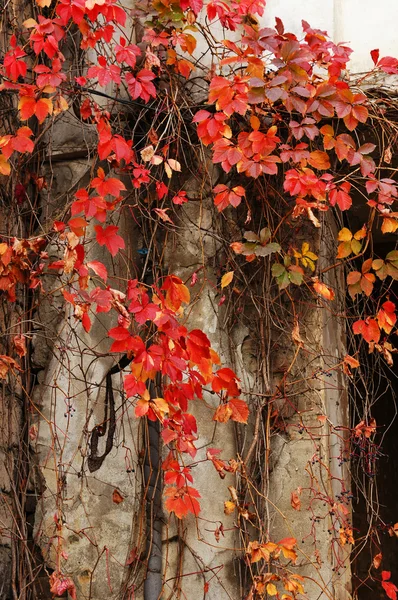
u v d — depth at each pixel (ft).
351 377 10.44
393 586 10.46
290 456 10.50
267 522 10.21
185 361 9.50
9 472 10.64
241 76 10.19
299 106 9.75
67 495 10.82
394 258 10.02
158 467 10.78
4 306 10.74
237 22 10.40
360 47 10.86
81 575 10.69
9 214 10.98
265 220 10.84
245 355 10.88
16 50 10.00
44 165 11.53
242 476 10.25
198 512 9.66
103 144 10.03
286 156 9.82
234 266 10.85
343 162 10.89
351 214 12.67
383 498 17.34
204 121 9.98
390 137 10.25
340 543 10.16
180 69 10.49
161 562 10.69
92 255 11.23
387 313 10.25
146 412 9.34
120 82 10.34
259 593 9.74
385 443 17.80
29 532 10.89
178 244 11.08
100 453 10.85
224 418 9.77
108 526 10.73
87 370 10.52
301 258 10.18
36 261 10.45
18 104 10.69
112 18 10.16
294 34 10.68
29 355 11.21
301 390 10.52
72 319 11.08
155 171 11.06
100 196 9.86
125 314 9.53
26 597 10.60
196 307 10.93
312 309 10.64
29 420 11.00
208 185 11.04
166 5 10.48
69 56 11.53
